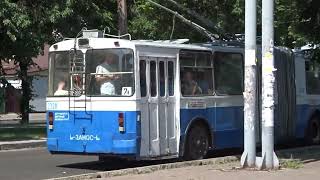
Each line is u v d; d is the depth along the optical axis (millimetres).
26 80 78688
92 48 35906
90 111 35625
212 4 71875
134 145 34375
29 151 49406
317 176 30922
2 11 57562
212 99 40344
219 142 40844
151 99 35688
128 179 29688
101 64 35562
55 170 36188
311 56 50531
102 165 38688
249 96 34375
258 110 43656
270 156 33750
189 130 38375
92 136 35500
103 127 35156
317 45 49875
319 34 46250
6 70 84188
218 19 71750
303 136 49750
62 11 62469
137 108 34531
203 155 39500
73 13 63625
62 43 37094
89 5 66688
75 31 64562
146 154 35156
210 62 40562
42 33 63531
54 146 36875
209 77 40375
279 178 30172
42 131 66375
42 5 62188
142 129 34938
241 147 43375
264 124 33906
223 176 30688
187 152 38188
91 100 35562
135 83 34625
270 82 33812
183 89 38094
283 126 46750
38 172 35219
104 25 70375
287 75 47500
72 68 36406
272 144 33875
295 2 45469
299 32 48281
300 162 36406
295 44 64500
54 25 63906
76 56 36375
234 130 42250
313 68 51125
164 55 36844
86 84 35906
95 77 35688
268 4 33875
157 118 36062
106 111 35094
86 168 37250
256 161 33938
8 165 38781
